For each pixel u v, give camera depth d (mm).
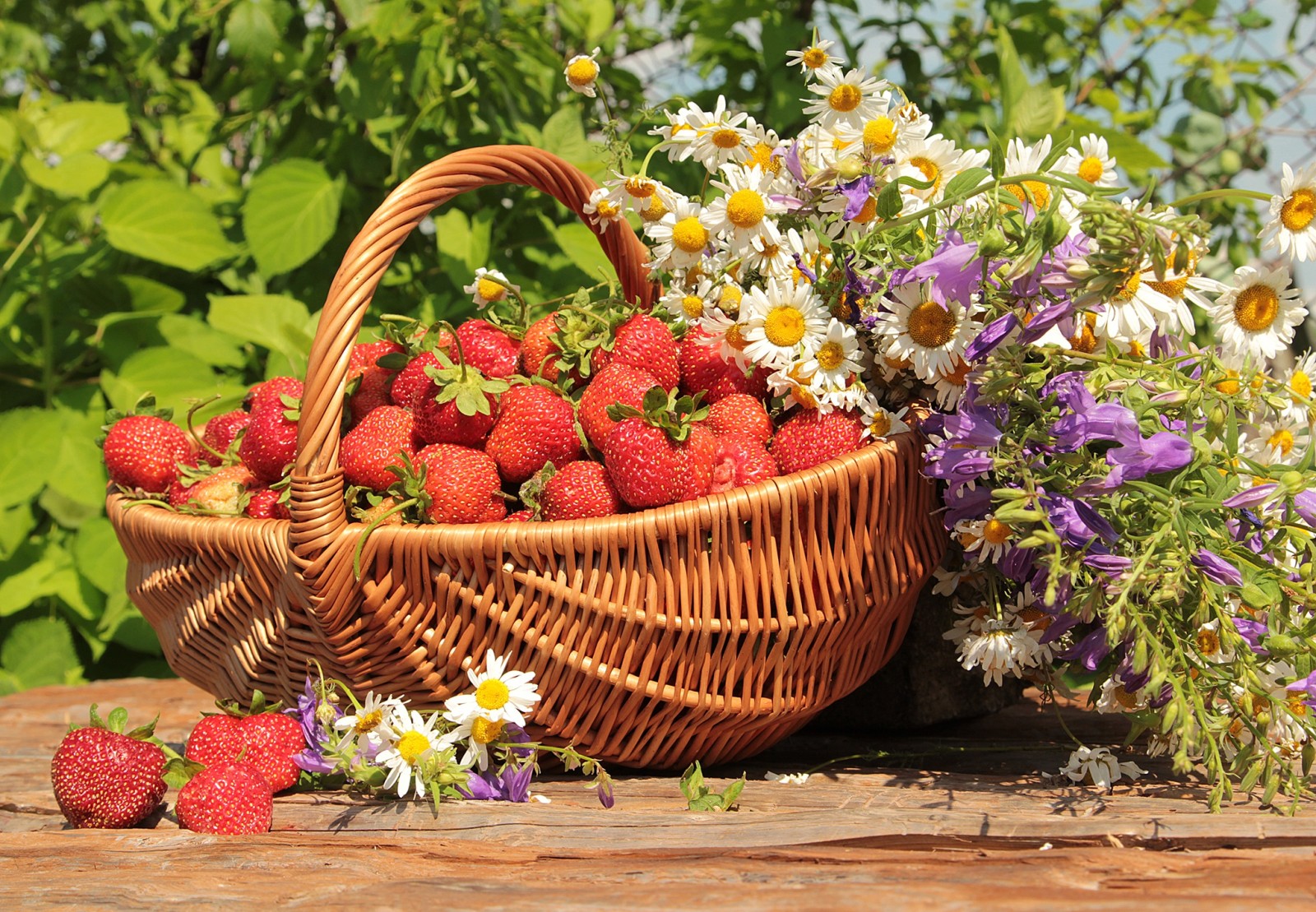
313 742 1013
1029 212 943
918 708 1231
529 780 971
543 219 1926
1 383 2170
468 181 1085
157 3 2271
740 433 1033
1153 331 1034
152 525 1100
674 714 980
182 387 1991
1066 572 832
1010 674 1304
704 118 1105
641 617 924
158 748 1015
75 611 2035
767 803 963
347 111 1939
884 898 688
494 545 912
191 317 2119
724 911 684
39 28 2945
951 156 1047
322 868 834
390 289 2070
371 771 957
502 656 964
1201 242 929
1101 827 819
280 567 974
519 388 1054
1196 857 759
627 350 1064
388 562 941
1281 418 1037
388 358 1109
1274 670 924
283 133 2227
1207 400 913
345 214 2131
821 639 992
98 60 3076
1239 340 981
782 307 996
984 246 829
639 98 2152
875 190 1028
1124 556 859
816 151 1054
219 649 1110
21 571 2043
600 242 1252
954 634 1060
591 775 1067
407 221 1029
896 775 1074
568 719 985
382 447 1037
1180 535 808
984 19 2312
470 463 1016
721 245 1073
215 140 2365
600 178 1858
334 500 938
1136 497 867
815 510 945
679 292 1119
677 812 921
